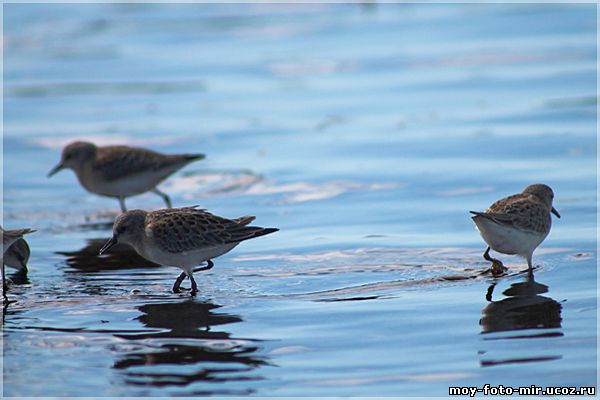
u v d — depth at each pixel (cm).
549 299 1131
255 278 1271
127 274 1320
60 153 2109
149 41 3309
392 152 1989
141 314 1127
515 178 1750
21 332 1069
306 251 1391
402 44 3142
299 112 2389
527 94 2444
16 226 1619
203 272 1311
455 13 3597
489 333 1022
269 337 1030
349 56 3016
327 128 2231
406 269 1286
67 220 1661
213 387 903
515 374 916
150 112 2447
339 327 1055
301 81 2741
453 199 1645
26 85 2770
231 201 1717
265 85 2709
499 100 2405
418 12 3656
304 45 3191
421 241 1419
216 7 3841
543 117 2205
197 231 1225
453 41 3144
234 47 3200
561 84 2525
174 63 2998
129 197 1812
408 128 2186
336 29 3428
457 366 938
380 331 1039
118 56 3114
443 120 2241
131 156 1705
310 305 1141
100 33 3453
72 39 3369
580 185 1681
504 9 3616
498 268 1265
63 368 958
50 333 1062
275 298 1177
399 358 960
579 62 2766
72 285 1265
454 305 1122
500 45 3052
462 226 1490
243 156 2028
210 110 2447
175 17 3688
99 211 1728
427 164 1884
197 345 1012
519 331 1026
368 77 2742
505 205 1256
